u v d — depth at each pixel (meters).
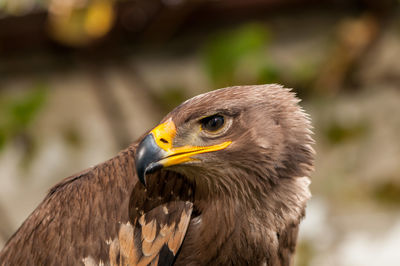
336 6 10.60
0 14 9.95
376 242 10.40
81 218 5.37
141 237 5.32
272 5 10.52
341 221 10.45
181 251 5.47
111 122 10.88
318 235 10.29
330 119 10.32
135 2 9.84
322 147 10.52
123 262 5.28
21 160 10.56
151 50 10.84
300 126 5.45
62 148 10.94
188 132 5.28
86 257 5.30
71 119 10.97
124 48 10.55
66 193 5.54
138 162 5.07
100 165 5.65
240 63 9.28
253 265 5.47
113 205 5.34
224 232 5.39
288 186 5.40
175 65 10.96
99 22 9.48
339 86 10.38
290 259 5.68
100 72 10.57
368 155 10.51
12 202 10.79
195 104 5.33
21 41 10.43
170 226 5.36
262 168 5.33
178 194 5.43
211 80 9.34
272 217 5.40
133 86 10.75
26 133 10.46
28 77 10.95
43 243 5.43
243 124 5.33
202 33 10.75
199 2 10.18
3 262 5.62
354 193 10.53
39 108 9.43
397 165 10.53
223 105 5.30
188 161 5.24
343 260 10.27
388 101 10.52
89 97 10.95
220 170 5.33
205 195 5.44
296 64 10.73
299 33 10.81
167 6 10.05
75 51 10.54
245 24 10.70
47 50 10.66
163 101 10.91
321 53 10.73
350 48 10.26
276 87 5.60
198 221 5.48
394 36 10.45
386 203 10.52
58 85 11.02
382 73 10.48
